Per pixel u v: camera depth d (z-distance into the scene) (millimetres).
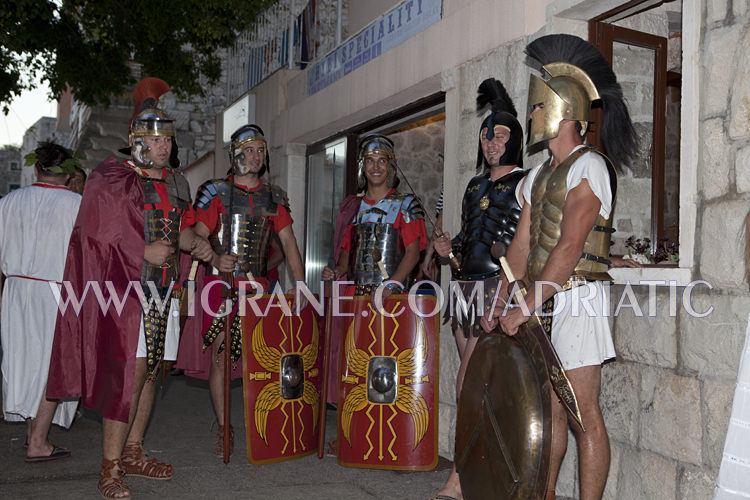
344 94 6746
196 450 4523
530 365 2676
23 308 4184
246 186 4539
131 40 11117
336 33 7457
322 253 7996
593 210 2723
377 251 4359
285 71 8641
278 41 9039
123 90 12266
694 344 2898
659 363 3094
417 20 5473
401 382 4105
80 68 11344
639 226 4449
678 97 5250
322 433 4418
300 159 8453
